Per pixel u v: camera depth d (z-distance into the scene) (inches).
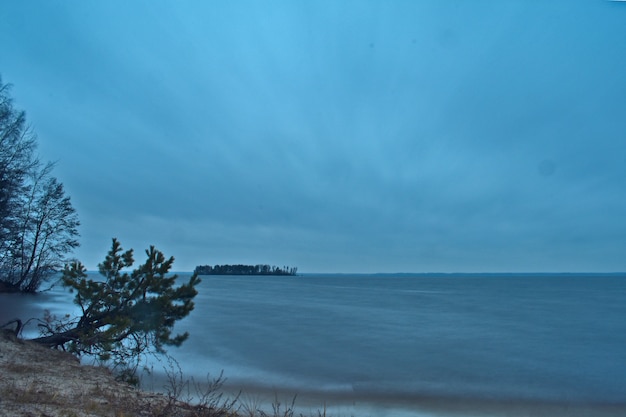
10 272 1700.3
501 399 481.1
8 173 1246.9
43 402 230.2
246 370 595.5
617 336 1120.2
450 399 476.4
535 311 2063.2
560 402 475.2
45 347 437.4
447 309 2111.2
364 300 2839.6
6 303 1380.4
